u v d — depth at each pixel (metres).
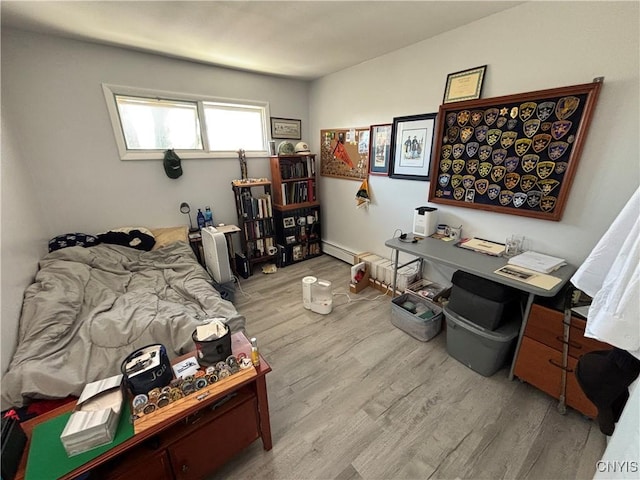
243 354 1.27
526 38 1.73
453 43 2.11
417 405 1.60
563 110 1.63
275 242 3.75
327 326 2.38
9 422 0.92
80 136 2.44
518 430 1.44
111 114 2.53
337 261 3.86
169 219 3.06
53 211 2.41
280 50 2.52
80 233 2.49
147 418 0.96
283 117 3.64
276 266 3.70
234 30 2.09
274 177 3.59
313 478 1.25
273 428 1.48
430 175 2.48
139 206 2.86
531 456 1.31
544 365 1.55
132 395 1.08
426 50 2.30
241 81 3.21
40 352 1.43
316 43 2.36
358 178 3.28
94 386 1.05
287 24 1.99
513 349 1.82
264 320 2.49
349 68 3.06
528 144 1.81
